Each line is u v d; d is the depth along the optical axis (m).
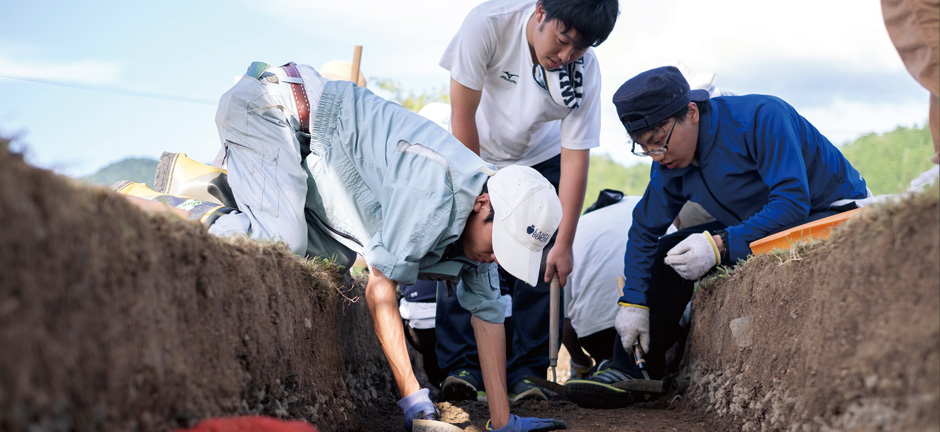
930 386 1.50
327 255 3.23
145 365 1.56
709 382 3.40
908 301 1.70
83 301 1.38
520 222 2.55
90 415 1.37
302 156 3.03
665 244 3.85
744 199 3.55
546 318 3.96
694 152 3.53
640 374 3.88
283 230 2.84
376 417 3.45
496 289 2.97
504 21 3.54
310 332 2.79
